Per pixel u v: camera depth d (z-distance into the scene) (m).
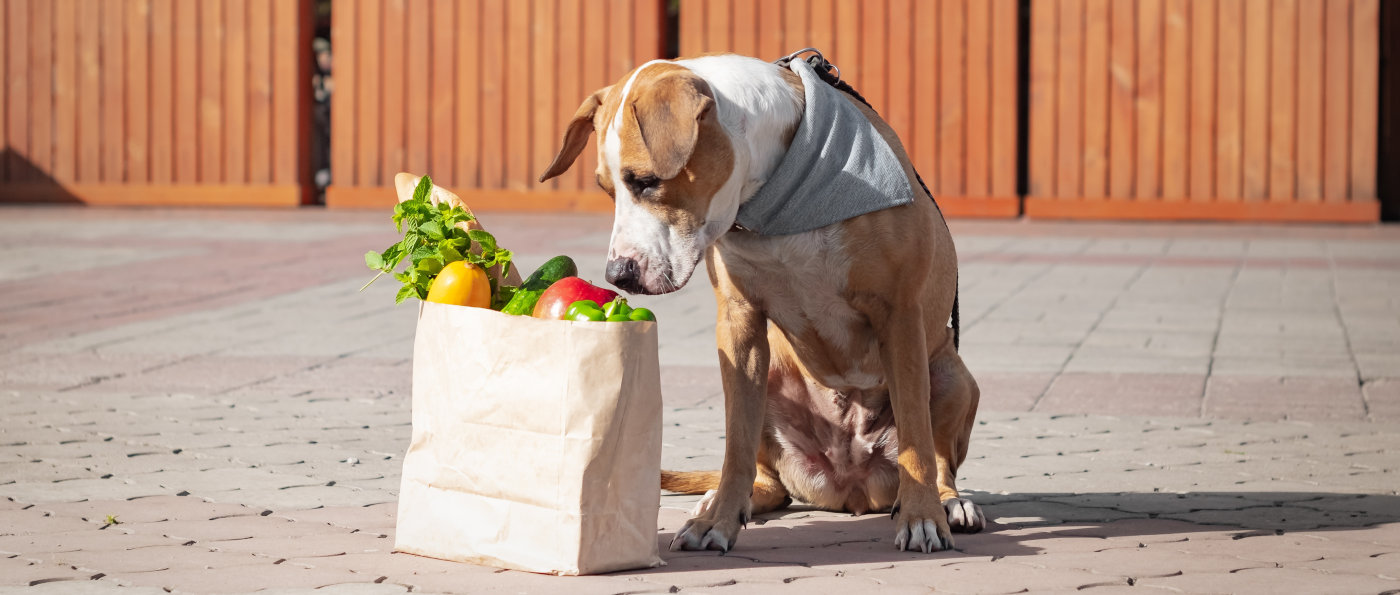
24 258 12.65
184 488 4.74
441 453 3.78
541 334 3.57
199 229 15.60
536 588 3.47
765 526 4.41
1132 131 16.42
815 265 4.01
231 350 8.05
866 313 4.11
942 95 16.66
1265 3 16.09
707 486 4.64
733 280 4.13
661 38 17.27
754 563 3.82
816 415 4.51
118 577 3.58
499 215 17.08
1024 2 18.12
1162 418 6.28
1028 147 16.83
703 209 3.79
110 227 15.77
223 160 17.95
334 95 17.73
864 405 4.43
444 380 3.76
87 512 4.36
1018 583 3.59
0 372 7.24
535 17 17.30
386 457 5.36
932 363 4.53
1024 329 8.97
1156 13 16.28
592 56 17.25
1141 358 7.88
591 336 3.52
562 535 3.57
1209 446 5.69
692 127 3.59
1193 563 3.82
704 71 3.92
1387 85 17.88
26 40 18.16
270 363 7.62
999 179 16.62
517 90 17.41
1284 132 16.17
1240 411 6.43
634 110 3.67
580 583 3.53
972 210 16.69
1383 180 17.95
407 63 17.59
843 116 4.05
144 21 17.95
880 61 16.72
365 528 4.20
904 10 16.62
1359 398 6.72
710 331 8.92
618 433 3.58
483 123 17.48
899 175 4.02
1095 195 16.53
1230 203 16.28
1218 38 16.20
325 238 14.66
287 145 17.83
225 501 4.56
